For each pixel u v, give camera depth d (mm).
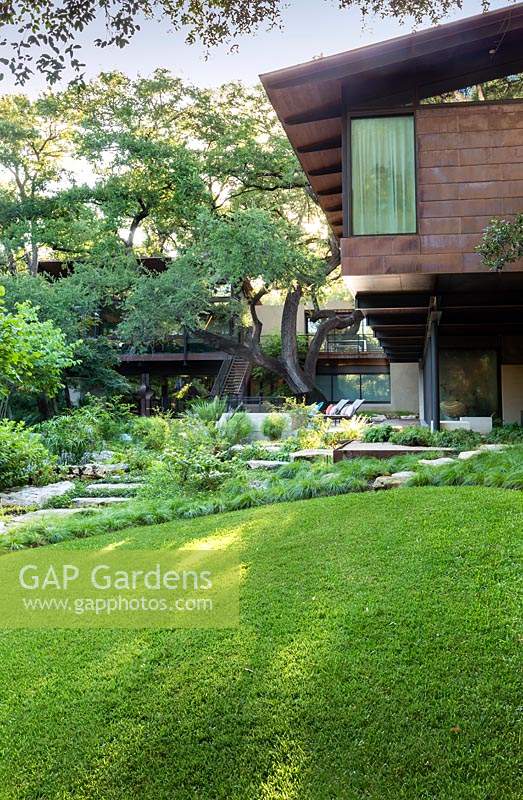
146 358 23875
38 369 10000
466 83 8820
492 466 7293
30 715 2842
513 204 8695
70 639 3584
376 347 25641
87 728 2727
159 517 6715
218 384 23328
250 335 23203
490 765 2332
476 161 8781
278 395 26109
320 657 3123
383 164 8914
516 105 8711
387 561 4320
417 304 10930
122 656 3330
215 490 8273
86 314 19688
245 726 2654
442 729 2531
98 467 11508
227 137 19812
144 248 24406
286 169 19906
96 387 19781
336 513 5777
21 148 20953
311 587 4023
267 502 7172
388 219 8922
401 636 3254
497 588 3721
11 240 20234
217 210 21531
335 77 8438
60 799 2340
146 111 19750
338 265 21453
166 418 16938
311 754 2459
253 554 4816
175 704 2848
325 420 16688
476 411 16391
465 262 8766
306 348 25516
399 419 21000
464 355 16484
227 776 2391
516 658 2959
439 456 9430
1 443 9648
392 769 2352
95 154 19109
